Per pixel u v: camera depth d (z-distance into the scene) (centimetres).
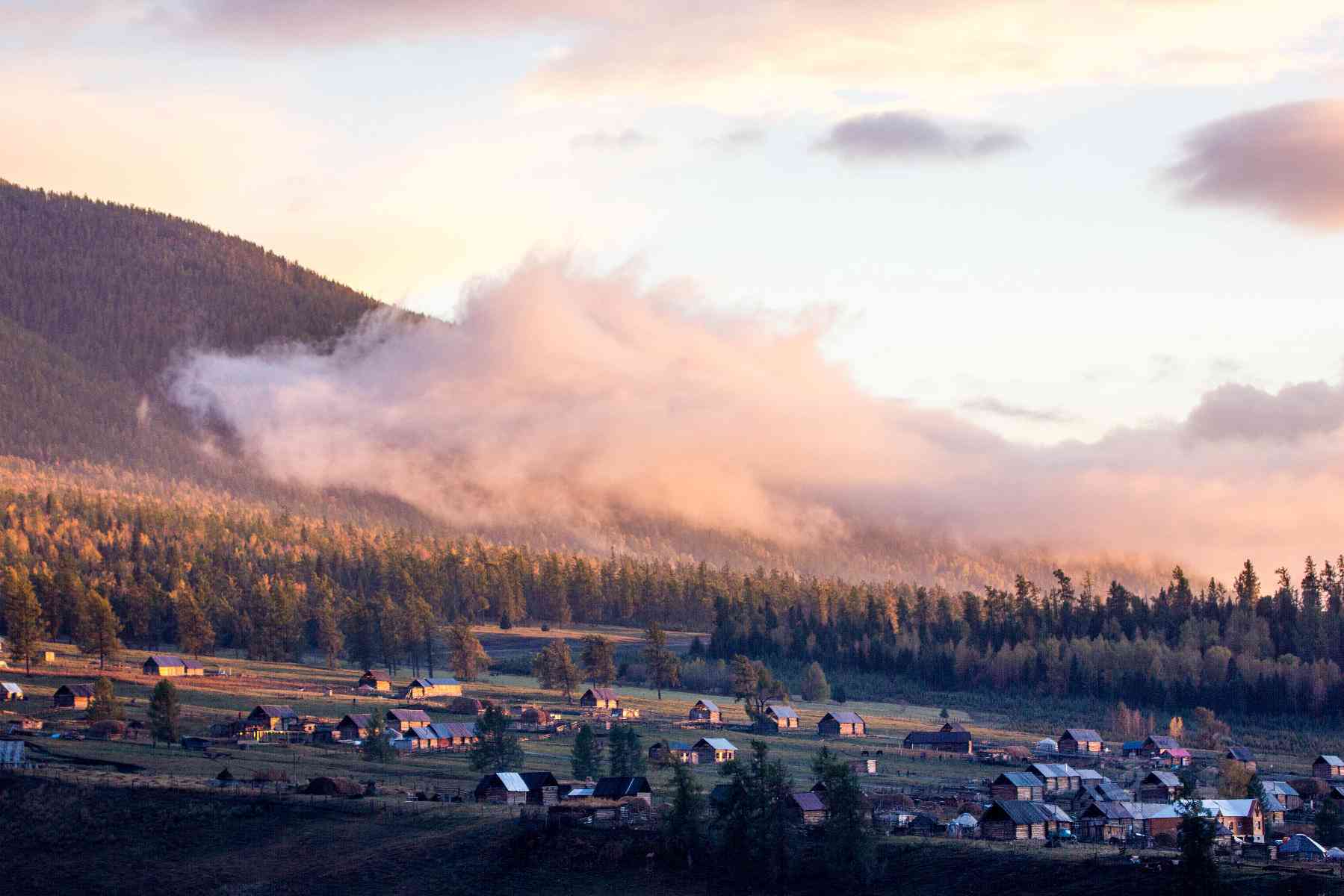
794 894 14100
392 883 14500
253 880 14750
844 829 14300
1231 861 14300
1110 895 13012
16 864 15300
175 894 14550
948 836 16162
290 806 16425
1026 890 13475
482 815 15912
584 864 14662
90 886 14812
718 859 14625
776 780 14850
